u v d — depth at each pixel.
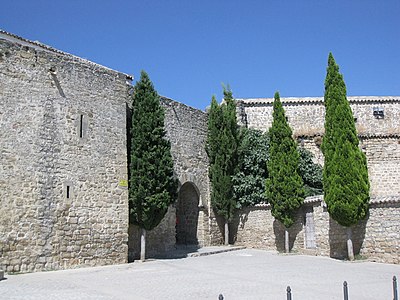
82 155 19.58
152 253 23.80
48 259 17.59
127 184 21.30
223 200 28.34
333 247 21.84
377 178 31.11
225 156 28.77
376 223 19.97
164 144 22.41
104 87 21.17
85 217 19.22
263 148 29.17
